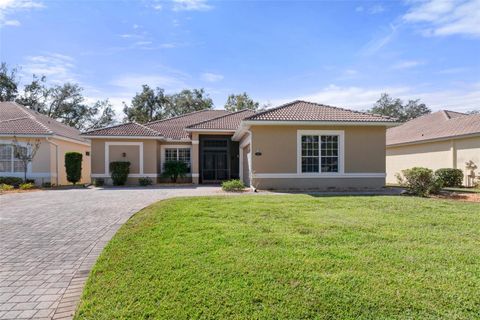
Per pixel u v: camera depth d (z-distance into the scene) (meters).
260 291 3.77
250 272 4.30
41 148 20.14
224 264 4.60
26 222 8.07
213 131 20.86
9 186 17.20
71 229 7.34
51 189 17.66
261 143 15.23
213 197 11.92
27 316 3.48
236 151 22.88
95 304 3.58
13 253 5.69
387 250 5.23
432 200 11.01
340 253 5.06
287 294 3.69
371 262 4.66
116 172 19.70
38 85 39.31
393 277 4.12
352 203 10.17
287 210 8.89
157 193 14.54
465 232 6.48
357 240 5.84
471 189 16.30
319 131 15.37
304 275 4.18
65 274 4.71
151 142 20.77
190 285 3.96
